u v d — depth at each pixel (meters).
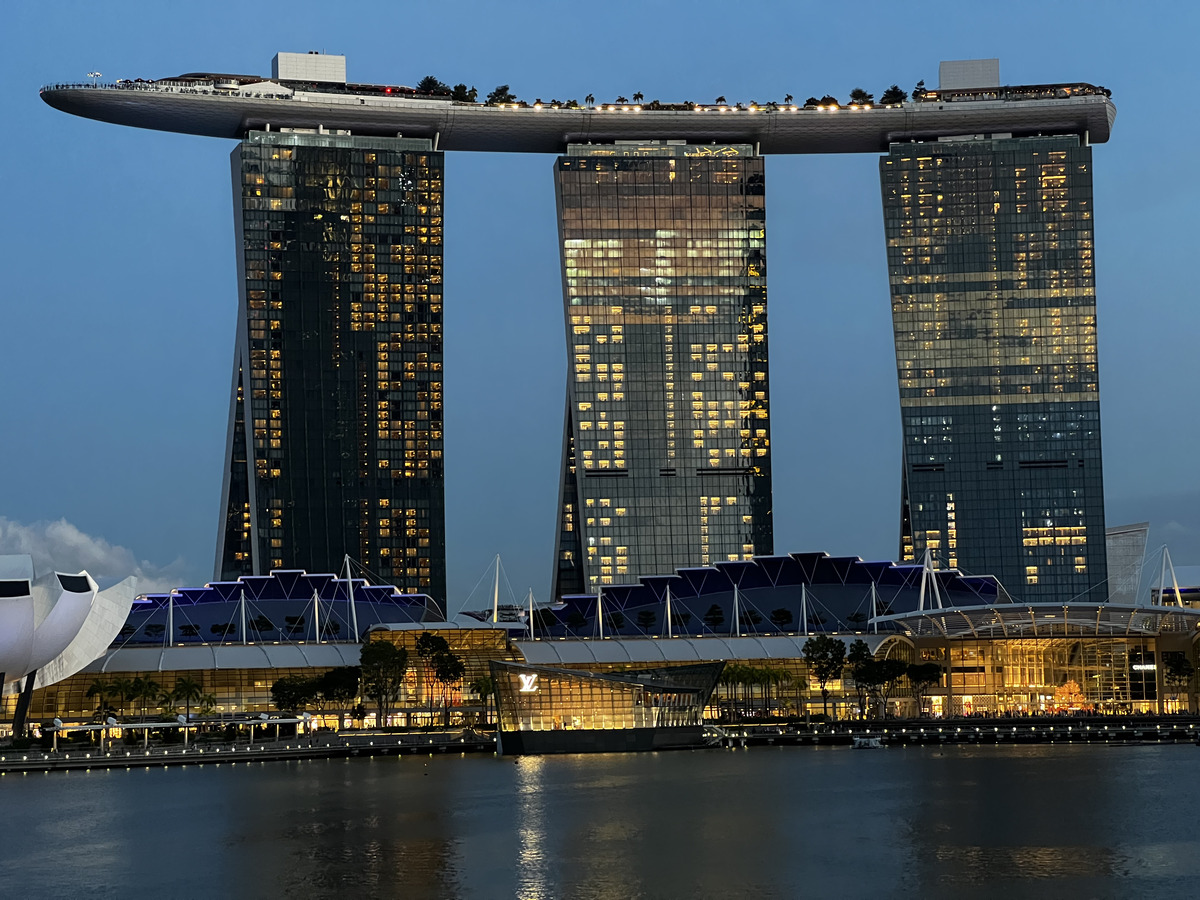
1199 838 138.88
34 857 135.50
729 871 124.06
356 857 132.25
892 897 114.25
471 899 114.75
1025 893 115.44
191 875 125.94
